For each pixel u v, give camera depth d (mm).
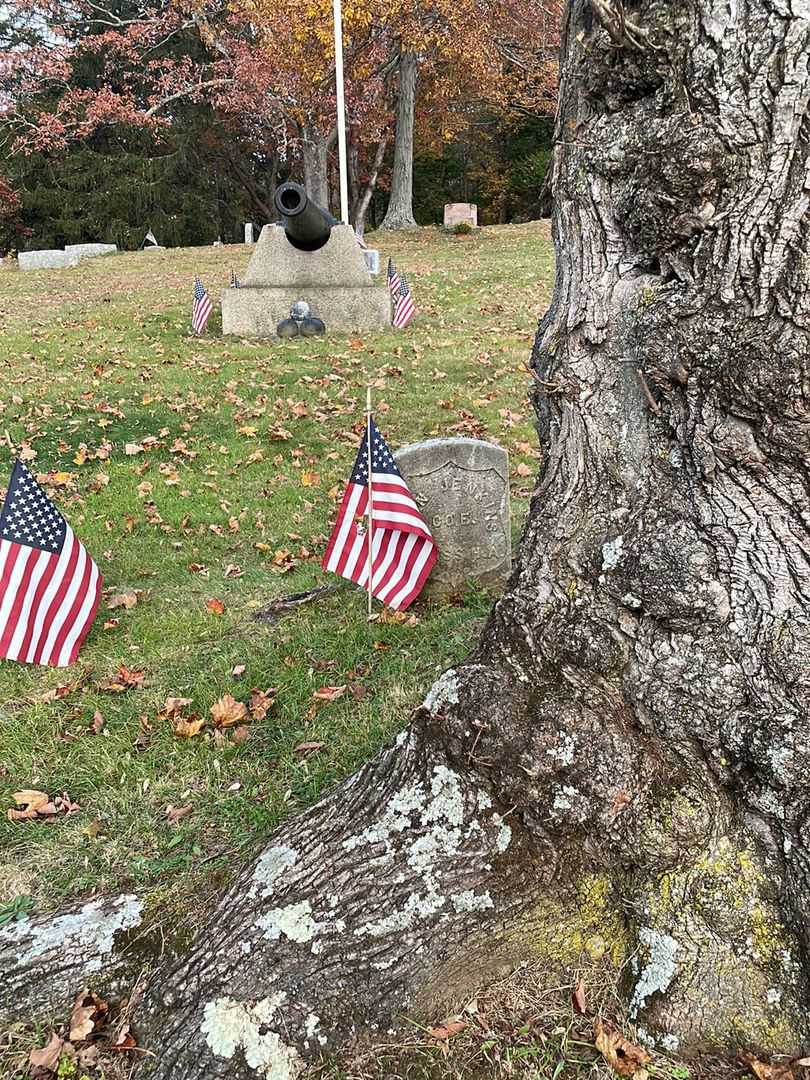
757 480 2166
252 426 8305
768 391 2039
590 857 2443
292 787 3518
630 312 2344
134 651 4695
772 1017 2236
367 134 26812
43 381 9781
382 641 4621
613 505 2473
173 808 3469
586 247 2408
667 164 2092
